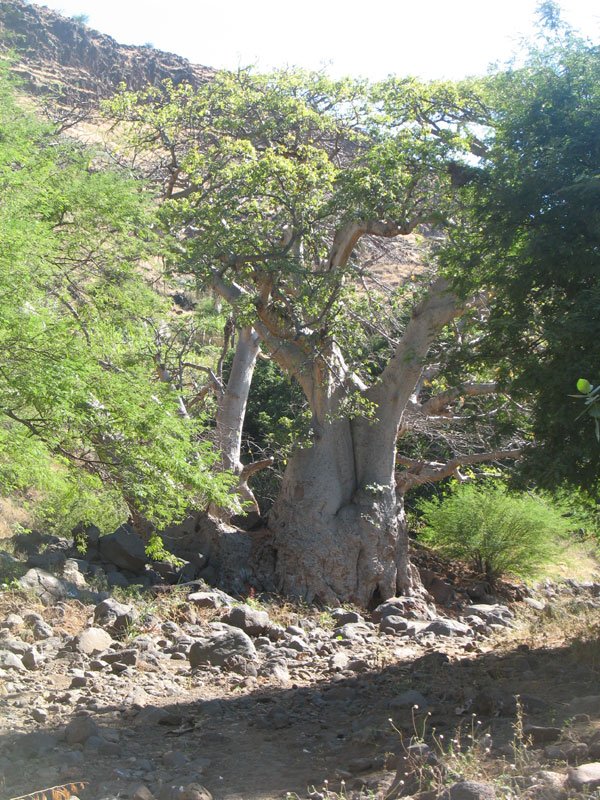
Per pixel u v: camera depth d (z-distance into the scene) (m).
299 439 17.42
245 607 12.88
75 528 16.64
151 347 14.61
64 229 11.61
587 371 7.68
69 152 12.41
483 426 18.55
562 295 8.95
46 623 11.19
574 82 9.24
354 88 18.55
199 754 6.37
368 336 19.62
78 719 6.63
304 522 17.50
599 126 8.96
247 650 9.92
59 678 8.84
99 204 11.36
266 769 5.87
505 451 19.58
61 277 10.65
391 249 21.19
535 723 5.84
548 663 8.25
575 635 9.77
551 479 8.07
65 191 11.45
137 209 11.85
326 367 17.11
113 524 18.70
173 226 15.48
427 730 6.17
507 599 20.70
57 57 63.06
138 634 11.29
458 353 9.40
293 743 6.51
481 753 5.07
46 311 9.02
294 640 11.57
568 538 22.03
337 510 17.77
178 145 19.83
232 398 19.94
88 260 11.51
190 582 15.70
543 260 8.60
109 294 11.55
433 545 23.36
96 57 65.88
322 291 15.45
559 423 8.20
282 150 18.11
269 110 19.06
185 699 8.24
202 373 23.41
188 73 71.06
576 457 8.20
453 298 16.47
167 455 9.67
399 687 8.05
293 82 18.95
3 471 9.51
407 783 4.69
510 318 8.76
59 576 13.88
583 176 8.20
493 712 6.37
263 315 16.20
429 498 26.69
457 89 15.87
